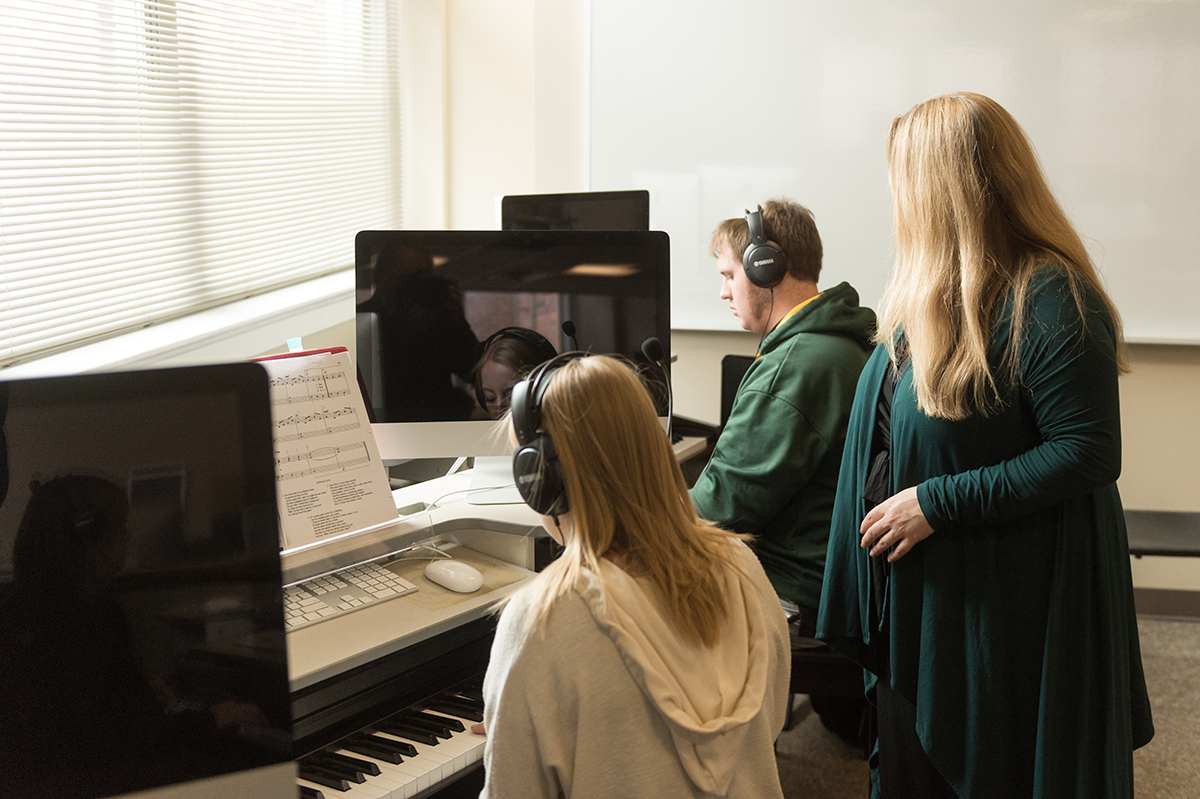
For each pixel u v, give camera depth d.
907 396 1.34
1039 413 1.23
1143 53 2.78
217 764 0.77
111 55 2.21
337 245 3.24
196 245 2.57
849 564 1.48
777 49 3.05
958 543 1.30
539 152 3.37
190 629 0.76
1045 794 1.26
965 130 1.27
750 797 0.96
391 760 1.18
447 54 3.40
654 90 3.17
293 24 2.92
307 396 1.36
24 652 0.73
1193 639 2.86
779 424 1.66
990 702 1.29
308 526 1.33
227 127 2.65
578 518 0.93
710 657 0.92
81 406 0.73
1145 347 2.95
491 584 1.43
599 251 1.67
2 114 1.95
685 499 1.01
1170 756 2.22
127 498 0.74
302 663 1.16
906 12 2.93
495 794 0.90
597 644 0.88
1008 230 1.28
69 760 0.74
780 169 3.12
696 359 3.34
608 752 0.88
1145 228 2.87
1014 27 2.85
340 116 3.17
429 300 1.64
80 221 2.16
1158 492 3.01
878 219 3.08
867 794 2.04
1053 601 1.26
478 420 1.67
